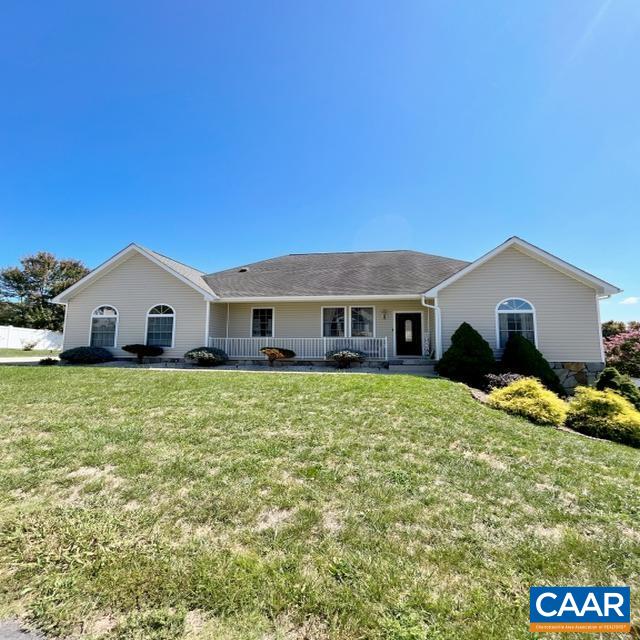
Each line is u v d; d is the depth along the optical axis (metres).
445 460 4.25
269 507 3.11
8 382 8.80
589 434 6.64
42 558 2.41
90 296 15.87
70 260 41.47
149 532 2.73
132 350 14.63
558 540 2.72
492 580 2.25
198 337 14.98
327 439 4.82
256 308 16.34
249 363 14.84
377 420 5.66
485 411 6.53
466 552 2.52
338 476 3.73
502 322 12.20
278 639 1.80
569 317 11.88
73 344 15.68
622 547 2.64
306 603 2.02
